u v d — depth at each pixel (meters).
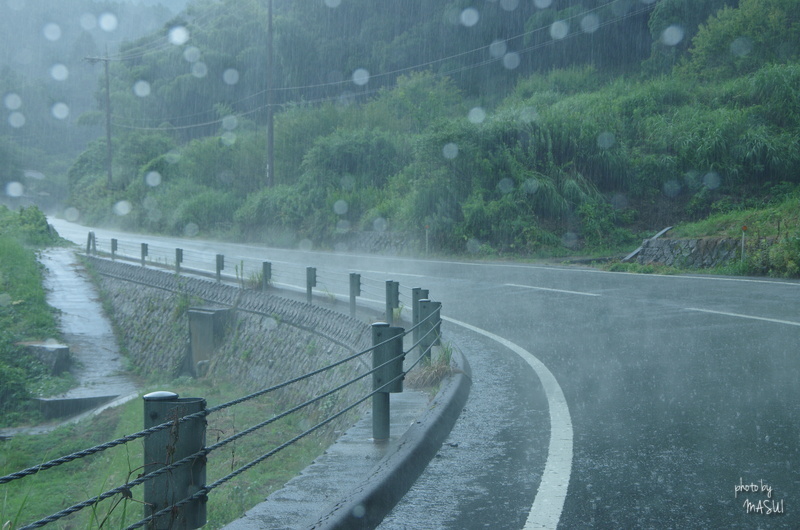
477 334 10.95
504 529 3.66
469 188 28.75
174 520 2.76
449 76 58.75
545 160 29.22
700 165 28.22
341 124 48.34
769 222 20.31
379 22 68.94
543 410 6.29
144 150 75.38
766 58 35.50
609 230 26.77
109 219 65.50
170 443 2.80
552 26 55.03
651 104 33.41
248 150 52.94
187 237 47.78
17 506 9.48
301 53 71.81
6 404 17.78
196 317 18.50
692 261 20.44
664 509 3.87
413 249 28.77
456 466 4.77
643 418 5.88
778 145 27.38
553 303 13.98
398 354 5.39
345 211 35.31
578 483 4.34
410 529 3.70
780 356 8.22
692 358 8.36
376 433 5.33
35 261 31.23
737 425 5.55
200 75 84.44
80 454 2.33
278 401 14.11
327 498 4.05
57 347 20.31
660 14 46.38
